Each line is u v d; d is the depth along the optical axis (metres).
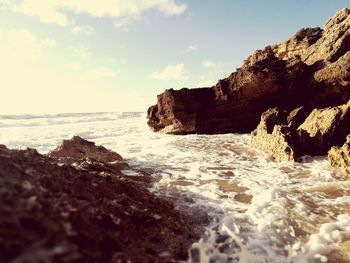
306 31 21.78
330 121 11.84
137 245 3.88
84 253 2.91
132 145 14.97
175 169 9.69
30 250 2.26
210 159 11.45
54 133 20.70
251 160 11.38
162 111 20.73
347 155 9.33
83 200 4.07
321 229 5.23
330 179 8.70
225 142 15.05
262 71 16.98
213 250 4.38
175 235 4.58
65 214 3.12
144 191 5.98
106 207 4.29
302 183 8.27
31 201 2.80
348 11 18.45
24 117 39.41
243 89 17.56
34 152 5.67
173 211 5.54
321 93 15.64
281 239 4.87
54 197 3.50
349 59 15.22
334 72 15.52
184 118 19.08
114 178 5.73
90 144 10.77
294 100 17.09
